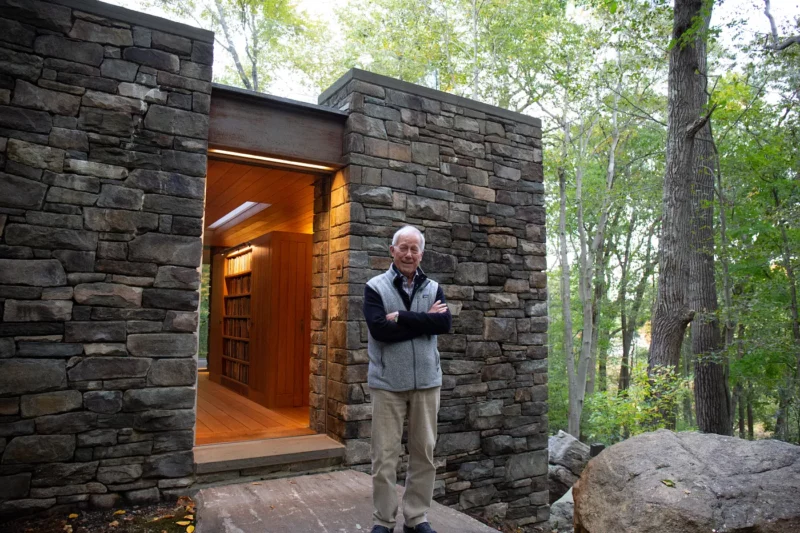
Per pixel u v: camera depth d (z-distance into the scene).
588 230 17.62
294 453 3.81
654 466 2.60
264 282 6.17
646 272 17.70
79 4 3.33
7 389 3.04
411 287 2.54
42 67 3.22
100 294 3.29
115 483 3.26
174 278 3.49
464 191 4.80
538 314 5.18
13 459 3.02
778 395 11.20
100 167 3.33
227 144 3.87
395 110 4.48
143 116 3.47
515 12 12.41
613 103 13.30
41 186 3.18
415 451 2.47
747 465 2.54
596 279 17.14
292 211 6.29
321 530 2.75
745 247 8.12
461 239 4.75
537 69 12.83
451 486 4.52
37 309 3.13
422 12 13.34
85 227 3.28
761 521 2.20
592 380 16.52
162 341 3.43
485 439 4.73
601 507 2.59
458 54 13.35
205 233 8.38
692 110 7.64
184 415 3.47
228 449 3.84
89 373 3.23
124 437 3.30
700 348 8.34
